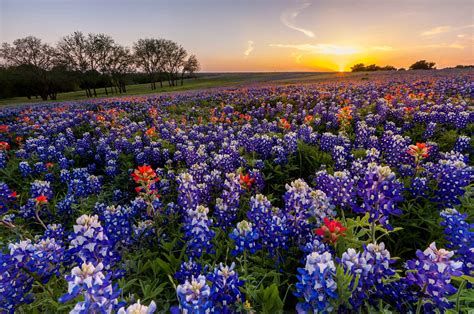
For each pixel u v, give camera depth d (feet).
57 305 9.89
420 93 50.29
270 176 21.91
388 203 10.50
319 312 7.78
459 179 15.02
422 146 17.28
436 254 7.95
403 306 9.08
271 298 9.43
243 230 10.84
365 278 8.43
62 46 247.70
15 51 225.56
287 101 60.44
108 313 7.15
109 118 52.16
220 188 18.97
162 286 10.98
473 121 30.60
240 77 338.54
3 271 9.23
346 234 11.59
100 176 26.14
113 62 265.75
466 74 96.53
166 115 55.01
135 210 16.84
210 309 7.84
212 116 50.08
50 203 21.38
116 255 10.93
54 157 31.42
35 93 253.24
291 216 12.22
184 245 12.96
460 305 9.11
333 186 14.40
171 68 323.78
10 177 27.20
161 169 24.06
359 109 42.75
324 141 25.49
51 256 10.13
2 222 15.69
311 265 7.96
